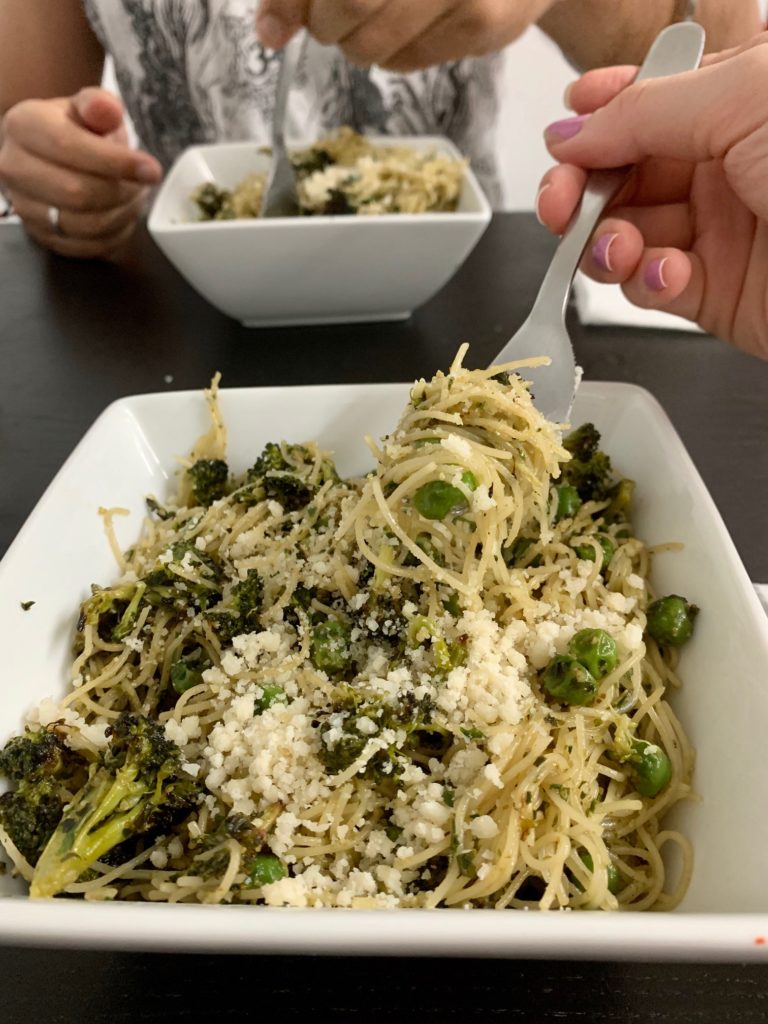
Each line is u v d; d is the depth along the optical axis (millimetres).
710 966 138
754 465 248
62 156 360
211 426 220
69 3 451
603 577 190
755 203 214
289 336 323
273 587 183
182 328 332
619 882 152
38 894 128
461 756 150
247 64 460
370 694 151
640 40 363
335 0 257
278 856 142
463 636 162
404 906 135
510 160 691
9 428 280
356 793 151
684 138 206
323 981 138
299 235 282
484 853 142
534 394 202
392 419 221
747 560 216
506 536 173
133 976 139
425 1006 134
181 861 146
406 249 291
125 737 146
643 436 208
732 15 323
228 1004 135
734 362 295
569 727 156
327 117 499
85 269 382
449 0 270
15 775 142
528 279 355
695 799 152
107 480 200
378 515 174
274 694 158
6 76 439
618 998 135
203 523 199
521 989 136
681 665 172
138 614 180
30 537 169
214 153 369
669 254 232
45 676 163
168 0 439
